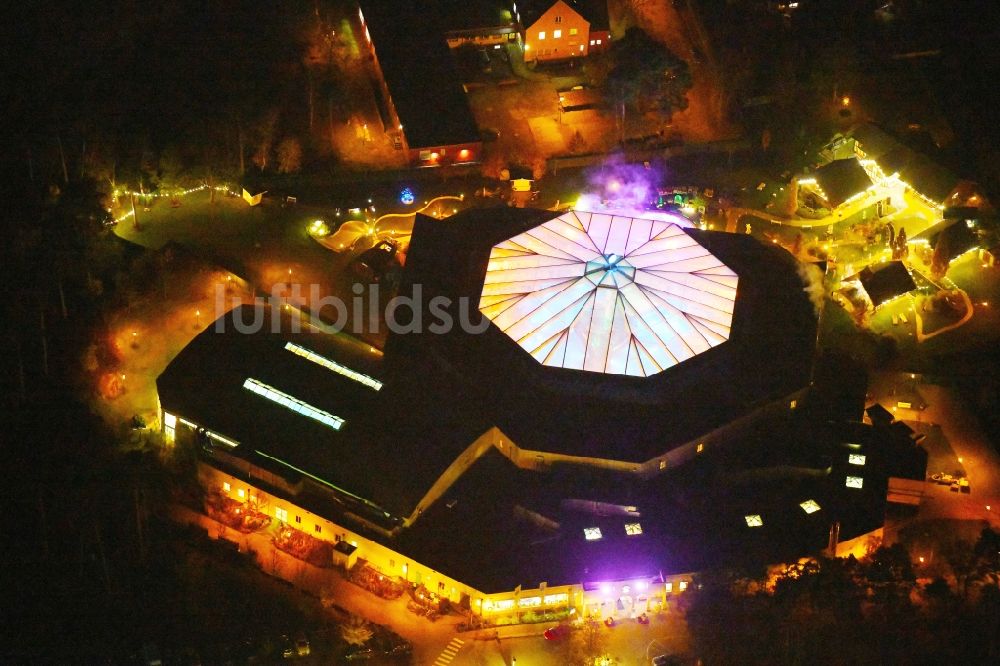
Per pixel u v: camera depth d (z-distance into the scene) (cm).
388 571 17612
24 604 16738
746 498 18088
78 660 16200
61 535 17400
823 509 17912
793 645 16150
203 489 18488
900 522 18400
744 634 16350
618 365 18675
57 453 18262
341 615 17062
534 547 17325
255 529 18062
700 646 16575
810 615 16500
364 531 17488
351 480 17688
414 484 17600
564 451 17925
